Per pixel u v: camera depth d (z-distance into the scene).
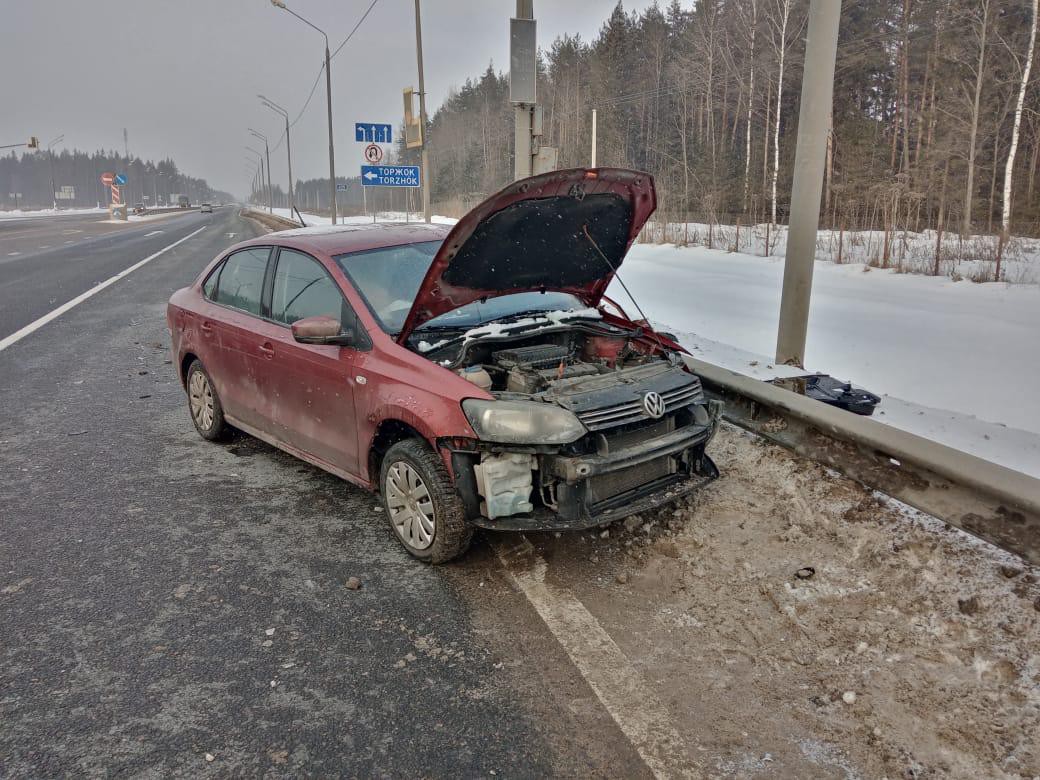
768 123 39.38
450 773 2.42
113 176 67.56
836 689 2.76
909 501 3.61
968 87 28.53
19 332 10.55
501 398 3.52
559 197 3.89
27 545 4.10
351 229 5.07
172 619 3.35
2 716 2.70
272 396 4.82
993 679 2.70
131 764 2.46
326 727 2.65
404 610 3.42
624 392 3.69
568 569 3.74
